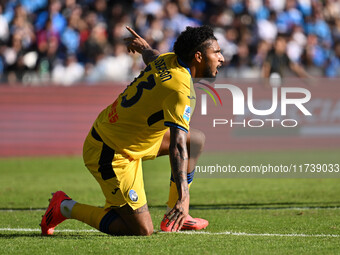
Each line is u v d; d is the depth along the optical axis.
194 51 13.86
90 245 13.05
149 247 12.76
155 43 48.91
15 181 28.77
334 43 55.81
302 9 56.00
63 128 42.19
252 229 16.05
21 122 41.75
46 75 45.34
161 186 27.05
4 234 15.44
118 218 14.23
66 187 26.64
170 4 52.66
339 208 19.88
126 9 53.34
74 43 49.25
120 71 46.53
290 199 22.59
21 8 49.88
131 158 14.29
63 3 51.66
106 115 14.57
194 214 19.12
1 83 41.81
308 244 13.22
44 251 12.55
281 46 43.19
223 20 52.12
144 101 13.73
